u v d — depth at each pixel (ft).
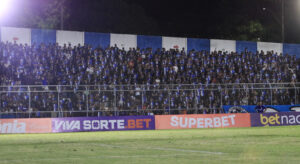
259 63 251.60
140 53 231.71
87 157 77.46
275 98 215.72
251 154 79.30
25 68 205.16
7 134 153.17
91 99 185.26
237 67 246.68
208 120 179.52
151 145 100.42
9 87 180.04
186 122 176.65
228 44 252.21
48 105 182.60
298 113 194.70
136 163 68.64
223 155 77.87
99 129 165.07
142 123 170.30
